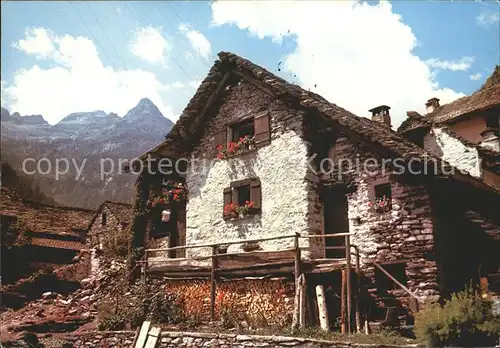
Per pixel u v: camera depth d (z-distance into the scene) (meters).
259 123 14.21
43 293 16.72
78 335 12.05
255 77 14.47
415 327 8.51
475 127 16.42
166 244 16.20
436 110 18.20
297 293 10.59
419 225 11.02
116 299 13.91
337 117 12.33
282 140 13.53
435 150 15.34
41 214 20.42
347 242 10.50
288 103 13.59
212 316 12.28
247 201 13.99
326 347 8.61
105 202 21.27
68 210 21.58
